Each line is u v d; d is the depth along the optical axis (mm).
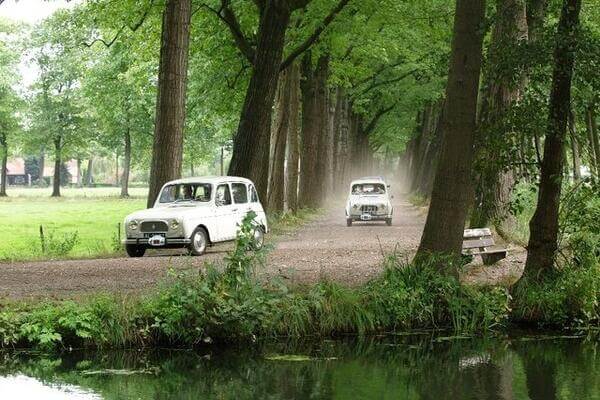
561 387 9836
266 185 27203
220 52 31500
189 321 11719
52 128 76250
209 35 30672
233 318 11781
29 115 76625
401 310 13016
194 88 33938
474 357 11586
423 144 56719
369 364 11078
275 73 25750
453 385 9953
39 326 11312
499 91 18938
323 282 13367
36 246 26641
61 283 15695
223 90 33625
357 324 12625
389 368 10875
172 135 23375
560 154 14383
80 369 10469
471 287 13953
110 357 11117
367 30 31234
